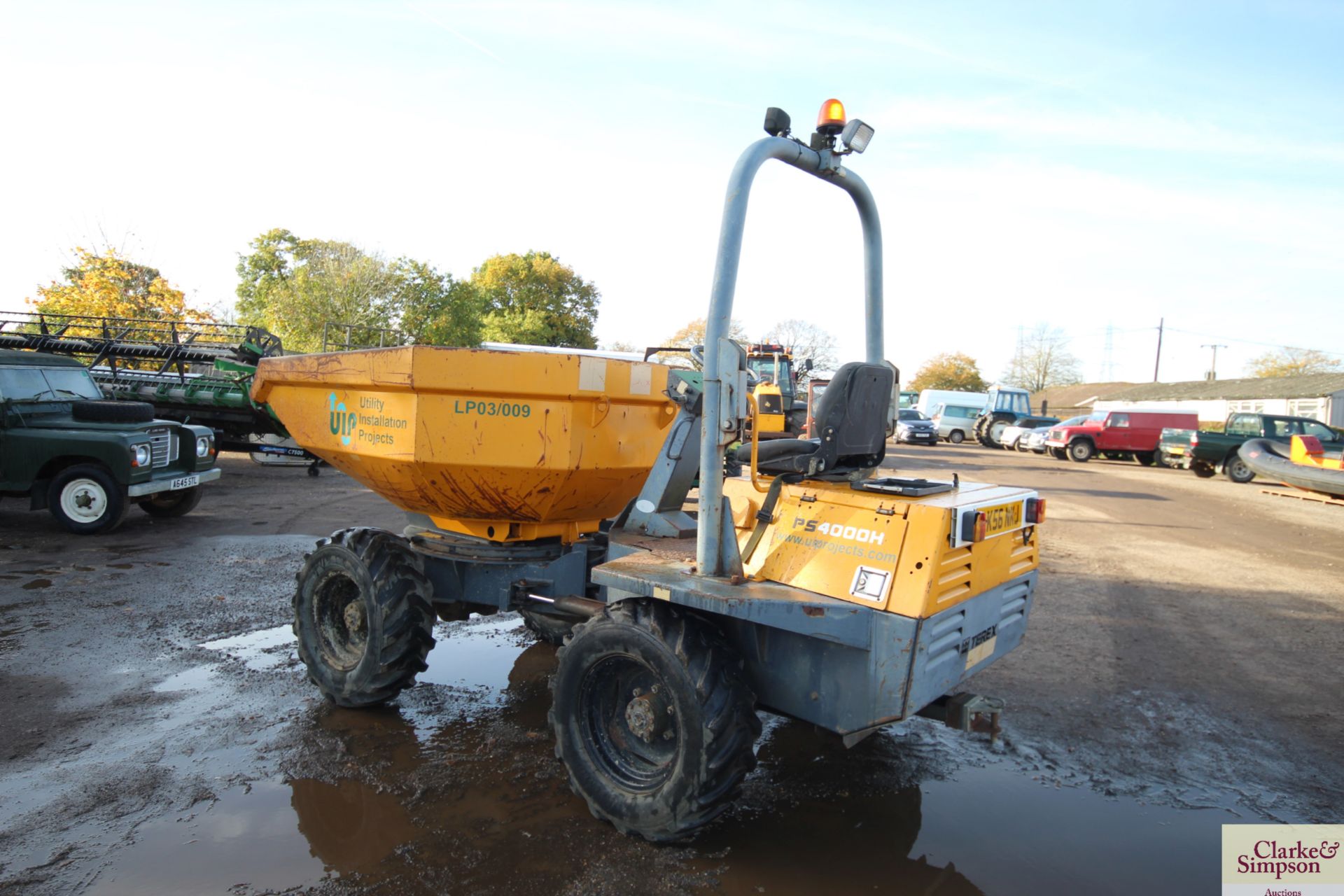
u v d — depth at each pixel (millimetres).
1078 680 4953
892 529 2801
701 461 2971
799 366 13273
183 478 9000
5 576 6605
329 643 4238
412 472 3680
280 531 8797
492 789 3385
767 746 3938
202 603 5953
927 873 2877
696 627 2922
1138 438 24234
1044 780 3643
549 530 4078
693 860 2898
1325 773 3779
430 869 2791
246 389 13188
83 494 8234
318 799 3256
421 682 4629
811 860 2938
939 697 3080
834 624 2699
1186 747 4027
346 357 3883
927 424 31656
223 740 3773
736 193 2828
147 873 2725
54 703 4137
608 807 3010
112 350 14062
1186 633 6004
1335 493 14531
